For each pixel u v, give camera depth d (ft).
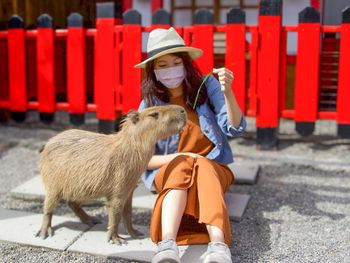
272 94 11.14
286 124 13.99
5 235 7.06
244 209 8.03
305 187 9.28
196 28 11.20
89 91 14.15
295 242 7.01
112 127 12.17
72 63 12.36
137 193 8.69
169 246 5.68
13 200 8.74
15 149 11.93
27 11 15.06
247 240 7.09
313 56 10.93
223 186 6.73
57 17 14.40
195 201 6.27
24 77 13.05
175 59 6.69
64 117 14.89
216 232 5.84
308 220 7.79
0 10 15.24
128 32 11.63
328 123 13.96
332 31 10.82
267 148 11.39
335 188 9.22
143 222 7.72
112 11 11.75
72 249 6.64
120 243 6.77
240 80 11.21
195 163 6.46
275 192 9.03
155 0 15.14
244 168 9.93
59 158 6.74
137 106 11.79
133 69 11.70
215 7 15.17
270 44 10.98
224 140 7.29
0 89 14.06
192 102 7.03
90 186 6.57
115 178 6.51
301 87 11.11
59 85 14.76
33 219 7.66
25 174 10.19
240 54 11.12
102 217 7.92
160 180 6.59
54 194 6.87
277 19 10.87
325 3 14.65
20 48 12.93
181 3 15.42
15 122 14.24
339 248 6.82
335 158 10.77
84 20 12.68
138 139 6.47
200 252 6.42
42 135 12.88
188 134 7.12
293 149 11.48
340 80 10.90
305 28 10.87
